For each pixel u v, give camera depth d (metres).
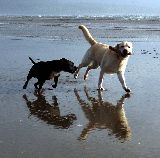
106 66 6.83
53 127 5.19
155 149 4.55
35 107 5.98
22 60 9.43
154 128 5.15
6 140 4.75
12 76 7.73
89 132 5.04
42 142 4.71
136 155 4.40
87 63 7.53
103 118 5.55
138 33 16.52
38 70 6.79
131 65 8.91
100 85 6.94
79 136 4.91
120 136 4.91
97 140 4.79
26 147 4.57
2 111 5.76
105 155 4.40
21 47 11.70
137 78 7.67
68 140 4.79
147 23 23.25
